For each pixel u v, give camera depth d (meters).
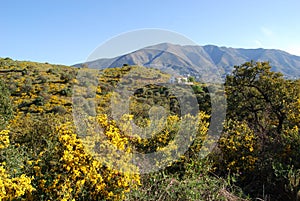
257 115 11.12
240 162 6.20
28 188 3.12
